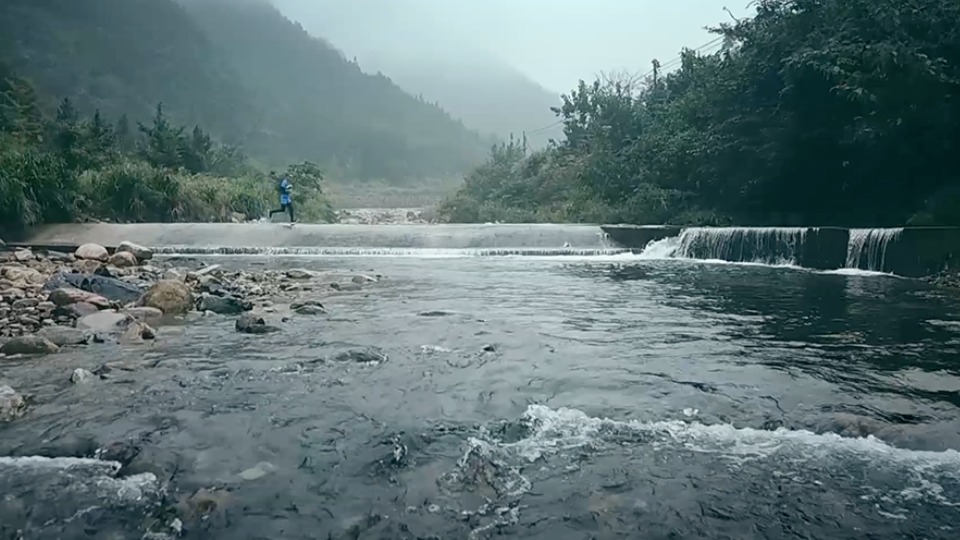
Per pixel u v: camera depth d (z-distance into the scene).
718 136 21.16
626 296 10.23
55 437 4.05
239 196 27.33
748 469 3.59
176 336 6.98
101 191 21.67
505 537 2.88
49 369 5.58
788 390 5.05
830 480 3.45
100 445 3.93
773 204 21.02
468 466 3.61
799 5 18.62
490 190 44.47
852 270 14.05
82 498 3.25
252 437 4.06
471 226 20.53
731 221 21.30
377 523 3.01
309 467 3.62
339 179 99.56
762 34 19.84
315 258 17.41
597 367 5.76
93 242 18.17
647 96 35.16
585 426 4.27
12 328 7.08
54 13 85.06
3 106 27.42
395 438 4.05
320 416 4.45
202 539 2.87
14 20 75.62
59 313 7.95
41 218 18.98
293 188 33.72
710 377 5.43
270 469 3.60
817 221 20.05
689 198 23.34
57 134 26.53
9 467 3.61
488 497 3.27
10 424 4.27
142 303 8.61
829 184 19.44
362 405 4.68
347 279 12.36
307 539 2.87
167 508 3.14
